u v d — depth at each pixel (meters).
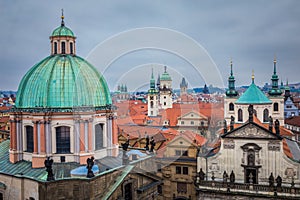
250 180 61.75
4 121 113.50
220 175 63.78
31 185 40.53
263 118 93.25
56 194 38.25
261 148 61.16
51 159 40.19
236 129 62.56
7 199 43.34
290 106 169.88
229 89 108.94
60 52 49.16
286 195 57.03
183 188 70.25
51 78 44.75
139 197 45.22
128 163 41.00
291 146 74.00
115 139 45.72
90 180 37.91
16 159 46.25
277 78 105.69
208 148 66.19
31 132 45.59
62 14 50.88
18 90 47.41
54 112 43.09
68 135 44.03
